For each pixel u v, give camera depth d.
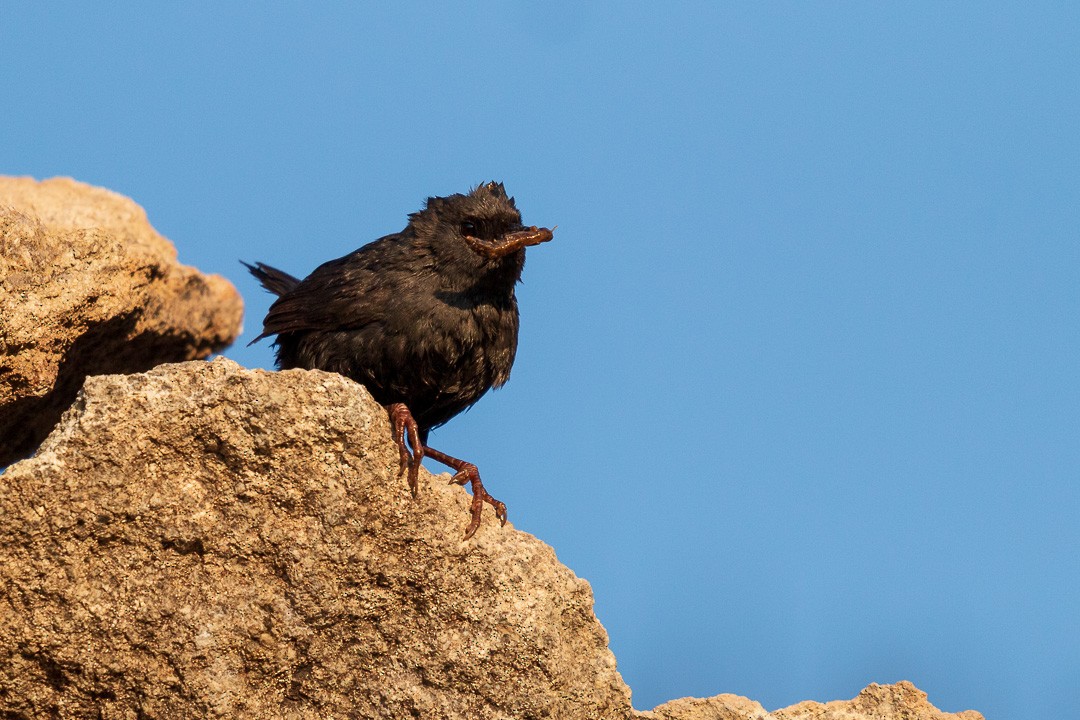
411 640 10.91
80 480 10.03
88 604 10.15
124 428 10.11
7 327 13.57
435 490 11.12
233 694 10.45
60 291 14.13
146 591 10.30
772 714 13.11
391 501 10.85
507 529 11.47
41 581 10.06
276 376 10.52
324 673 10.76
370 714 10.84
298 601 10.57
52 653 10.15
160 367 10.38
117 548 10.25
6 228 13.73
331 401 10.58
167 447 10.27
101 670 10.24
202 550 10.45
